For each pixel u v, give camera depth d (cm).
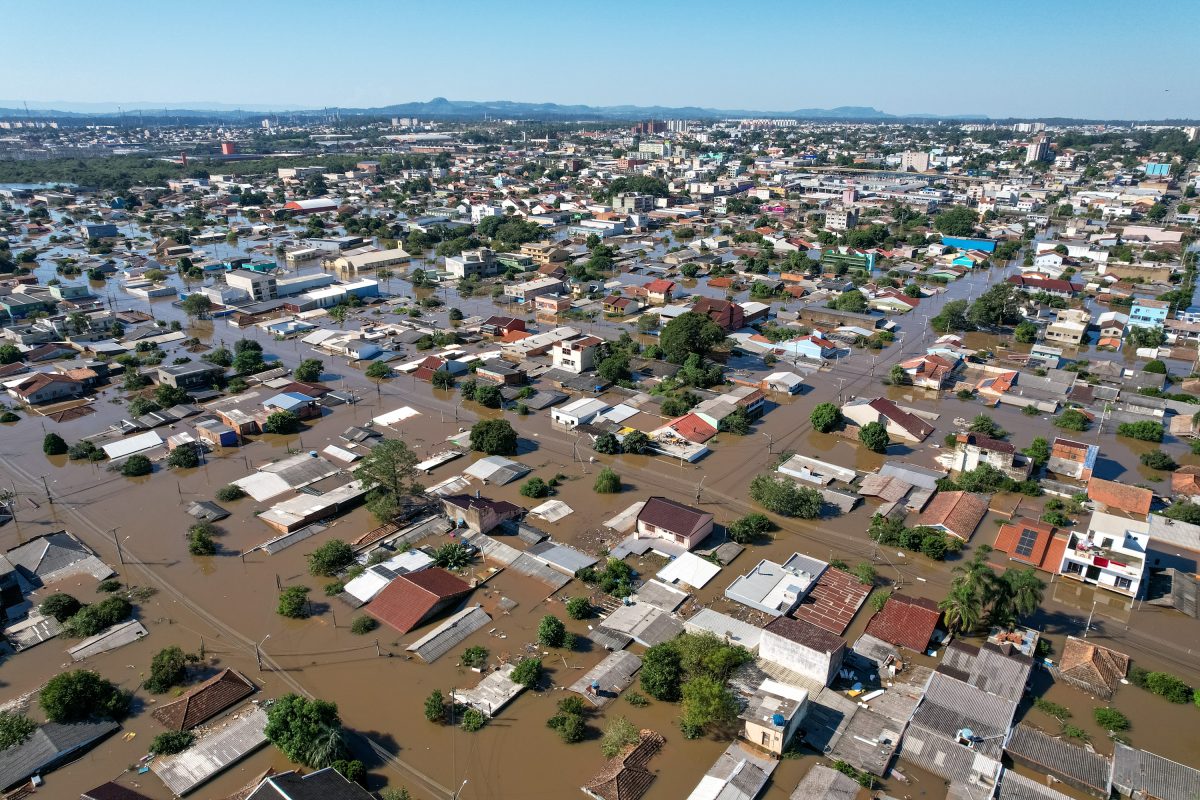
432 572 6669
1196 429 9706
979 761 4741
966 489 8312
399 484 7856
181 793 4603
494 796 4622
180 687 5509
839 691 5441
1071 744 4984
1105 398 10912
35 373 11494
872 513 8012
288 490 8288
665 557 7125
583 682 5509
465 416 10488
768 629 5678
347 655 5847
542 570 6862
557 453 9369
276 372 11762
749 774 4684
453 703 5331
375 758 4891
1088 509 7962
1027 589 5744
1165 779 4588
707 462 9175
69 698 5044
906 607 6125
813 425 10200
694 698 5031
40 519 7831
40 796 4603
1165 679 5447
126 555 7169
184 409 10462
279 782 4200
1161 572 6888
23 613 6338
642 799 4584
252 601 6500
